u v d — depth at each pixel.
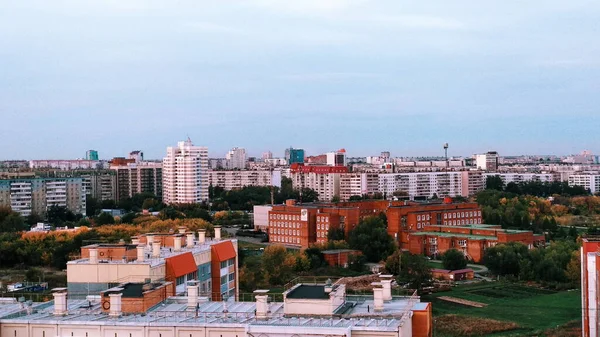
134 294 106.38
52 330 97.38
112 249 142.62
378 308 101.88
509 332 195.00
